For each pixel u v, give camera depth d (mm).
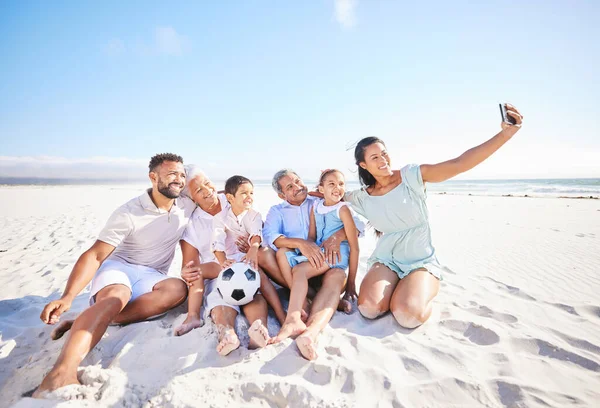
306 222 3516
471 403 1876
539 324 2793
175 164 2912
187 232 3311
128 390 1875
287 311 2896
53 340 2588
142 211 2926
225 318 2568
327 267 3047
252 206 3377
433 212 12266
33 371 2141
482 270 4496
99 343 2488
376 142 3246
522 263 4781
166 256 3248
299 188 3479
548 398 1881
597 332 2645
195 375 2020
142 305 2771
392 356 2307
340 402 1841
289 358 2211
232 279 2672
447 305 3211
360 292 3049
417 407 1843
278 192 3592
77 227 8562
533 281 3959
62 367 1952
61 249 5980
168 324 2793
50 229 8266
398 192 3219
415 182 3143
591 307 3104
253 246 3158
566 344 2441
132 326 2732
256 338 2262
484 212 11672
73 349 2027
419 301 2738
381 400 1884
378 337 2615
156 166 2891
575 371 2148
